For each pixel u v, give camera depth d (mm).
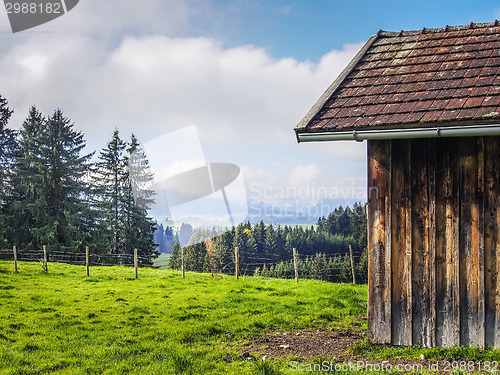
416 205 8828
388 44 11391
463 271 8445
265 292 17922
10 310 14266
